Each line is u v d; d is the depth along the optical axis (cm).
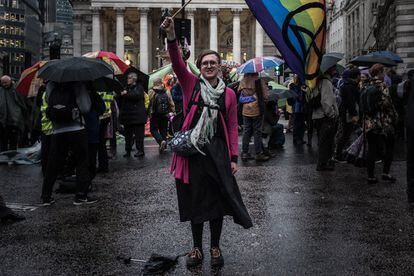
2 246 669
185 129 577
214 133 576
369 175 1075
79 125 917
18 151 1609
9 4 13175
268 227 745
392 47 3566
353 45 7288
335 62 1203
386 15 4034
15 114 1677
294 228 738
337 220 780
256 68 1476
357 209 849
